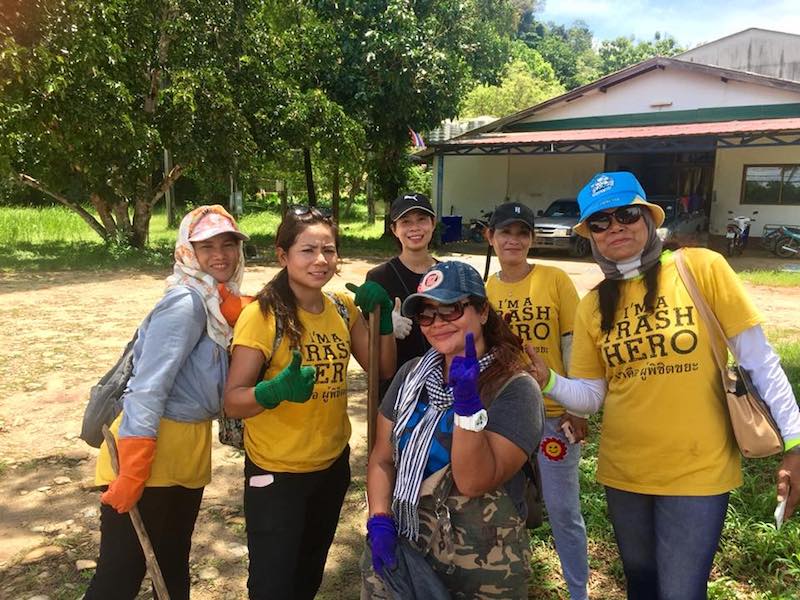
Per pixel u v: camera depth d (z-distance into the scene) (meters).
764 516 3.74
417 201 3.08
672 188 21.92
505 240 2.98
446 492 1.91
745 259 18.22
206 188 29.83
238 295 2.51
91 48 13.33
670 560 2.12
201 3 15.62
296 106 17.08
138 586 2.37
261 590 2.32
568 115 21.98
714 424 2.11
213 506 4.08
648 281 2.18
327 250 2.39
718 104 19.73
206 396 2.35
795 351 7.36
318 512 2.56
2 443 4.93
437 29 19.75
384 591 2.03
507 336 2.03
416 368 2.10
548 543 3.64
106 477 2.35
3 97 12.83
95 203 16.83
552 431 2.88
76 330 8.52
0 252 15.88
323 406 2.42
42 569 3.36
